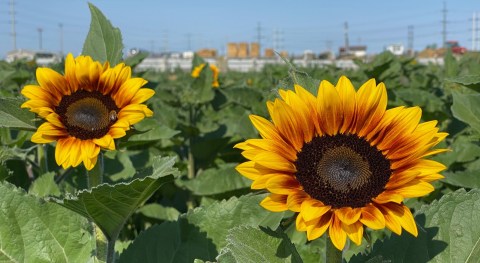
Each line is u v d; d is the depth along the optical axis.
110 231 0.49
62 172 0.84
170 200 1.02
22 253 0.51
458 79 0.57
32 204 0.52
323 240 0.70
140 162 0.97
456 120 0.98
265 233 0.41
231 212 0.53
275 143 0.39
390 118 0.40
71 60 0.55
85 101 0.54
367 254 0.47
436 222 0.45
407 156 0.38
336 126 0.41
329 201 0.37
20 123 0.53
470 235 0.44
